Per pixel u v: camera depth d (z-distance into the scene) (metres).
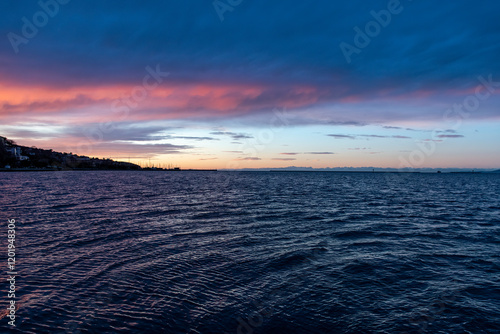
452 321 7.98
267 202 37.41
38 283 10.12
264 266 12.20
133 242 15.95
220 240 16.61
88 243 15.62
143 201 37.84
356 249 14.92
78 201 36.75
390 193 55.50
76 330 7.26
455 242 16.50
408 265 12.45
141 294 9.36
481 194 55.50
